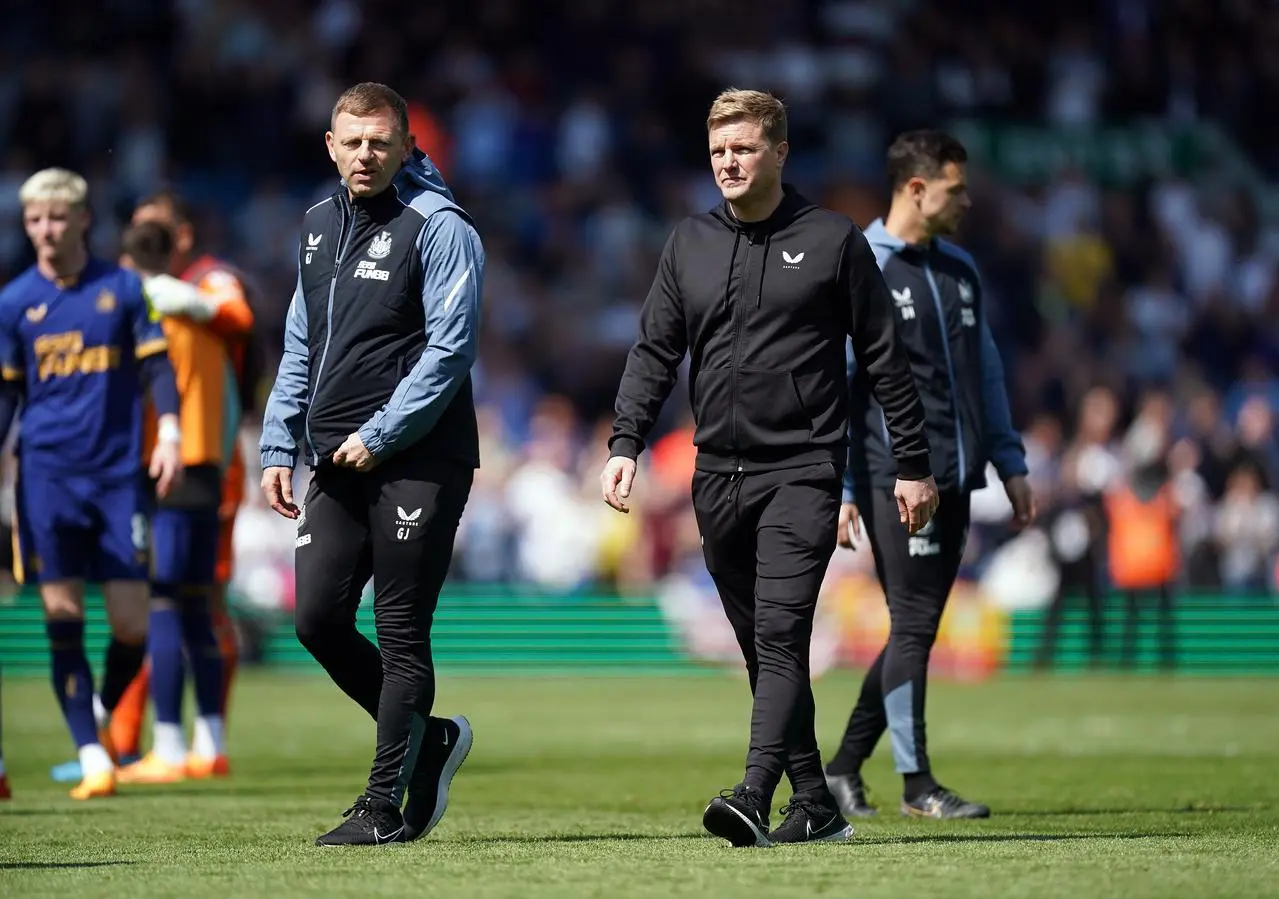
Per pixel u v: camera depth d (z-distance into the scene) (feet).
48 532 88.89
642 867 55.01
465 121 276.41
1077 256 283.18
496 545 219.41
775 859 56.95
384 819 63.10
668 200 278.46
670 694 175.63
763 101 62.23
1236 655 208.64
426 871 54.54
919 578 79.25
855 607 204.95
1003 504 215.72
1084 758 114.01
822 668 203.41
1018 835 67.77
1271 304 291.99
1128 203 295.48
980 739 128.57
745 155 61.77
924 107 295.07
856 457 79.66
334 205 64.75
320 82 278.46
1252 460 228.84
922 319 79.25
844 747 81.41
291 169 274.98
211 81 274.57
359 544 63.87
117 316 88.99
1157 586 205.57
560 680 196.65
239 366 102.94
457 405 63.82
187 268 103.45
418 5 285.43
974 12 309.83
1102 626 206.39
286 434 64.69
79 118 265.54
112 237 254.68
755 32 294.25
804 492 61.93
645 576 218.18
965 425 79.56
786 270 62.08
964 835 67.92
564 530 216.95
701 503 63.62
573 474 228.63
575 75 288.92
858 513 80.28
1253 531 226.79
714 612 206.49
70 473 88.79
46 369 88.69
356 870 55.01
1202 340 282.56
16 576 90.74
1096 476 204.74
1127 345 275.18
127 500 89.86
